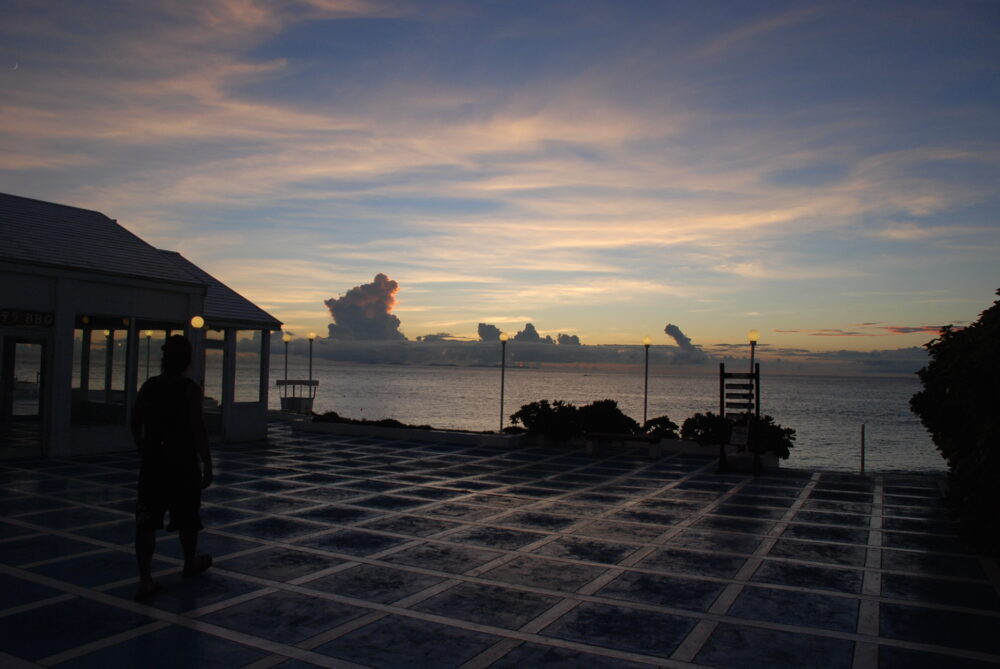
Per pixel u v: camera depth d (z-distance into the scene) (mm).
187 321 16406
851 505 10727
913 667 4766
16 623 5344
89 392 15133
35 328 13727
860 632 5434
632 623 5574
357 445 17562
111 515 9156
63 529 8383
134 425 6090
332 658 4785
